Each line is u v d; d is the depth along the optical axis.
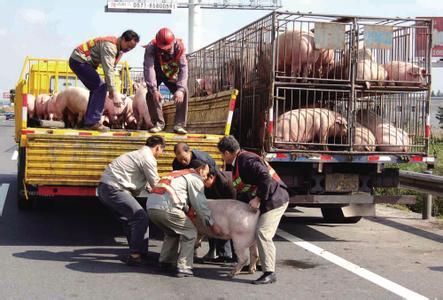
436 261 7.47
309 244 8.46
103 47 8.72
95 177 7.96
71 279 6.36
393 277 6.65
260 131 8.77
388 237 9.09
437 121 31.14
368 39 8.65
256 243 6.69
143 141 8.06
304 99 8.79
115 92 8.77
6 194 12.68
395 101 9.06
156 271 6.80
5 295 5.73
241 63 9.88
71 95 10.49
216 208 6.61
